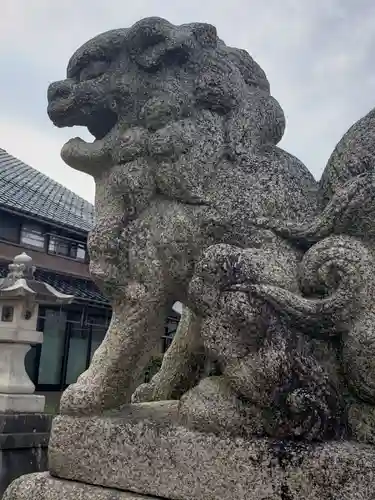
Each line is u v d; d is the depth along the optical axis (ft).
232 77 6.07
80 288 39.17
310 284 5.21
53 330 35.63
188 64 6.05
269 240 5.44
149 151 5.89
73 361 36.88
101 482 5.18
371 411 4.87
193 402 5.00
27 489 5.43
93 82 6.21
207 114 5.96
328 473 4.37
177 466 4.84
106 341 5.76
